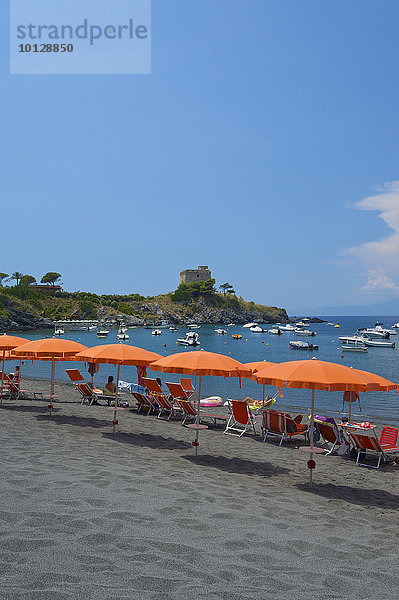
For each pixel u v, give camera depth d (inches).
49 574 147.1
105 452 370.6
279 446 471.8
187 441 460.1
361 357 2640.3
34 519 195.9
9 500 219.5
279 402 918.4
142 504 234.2
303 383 303.3
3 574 144.0
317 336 5398.6
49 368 1512.1
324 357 2613.2
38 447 365.1
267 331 6476.4
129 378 1300.4
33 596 131.6
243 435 524.4
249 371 369.4
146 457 370.3
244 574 164.4
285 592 154.1
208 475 329.1
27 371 1401.3
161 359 402.0
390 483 356.8
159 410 621.9
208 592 146.6
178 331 6323.8
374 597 159.0
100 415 573.6
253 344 3727.9
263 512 247.9
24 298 7219.5
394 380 1563.7
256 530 215.8
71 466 305.7
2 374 652.1
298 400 956.6
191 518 220.8
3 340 536.4
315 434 484.1
